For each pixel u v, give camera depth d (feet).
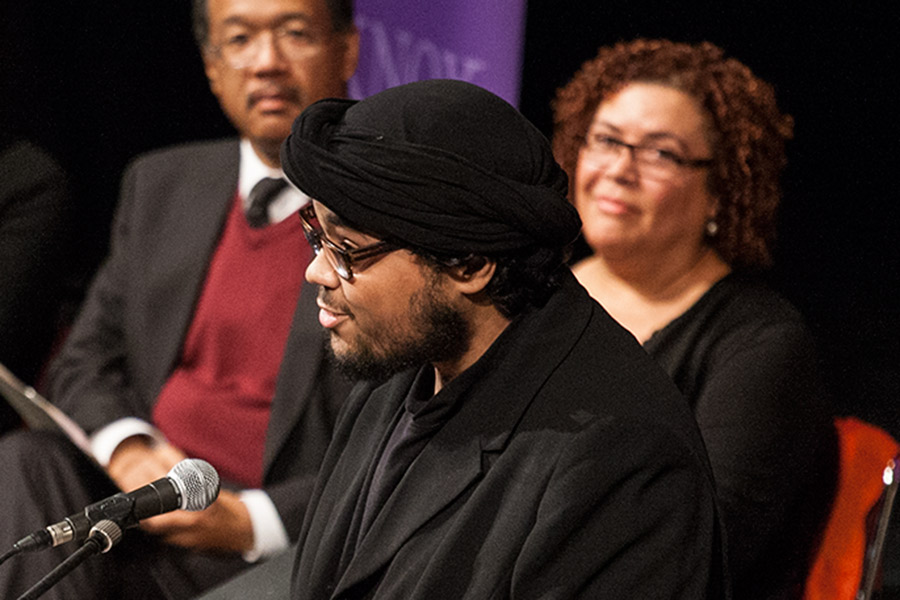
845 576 17.78
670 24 34.63
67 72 36.40
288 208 23.11
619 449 11.39
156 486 11.87
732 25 34.24
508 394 12.21
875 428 18.56
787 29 33.91
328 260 12.07
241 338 22.82
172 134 37.50
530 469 11.73
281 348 22.61
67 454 20.89
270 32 22.45
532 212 11.21
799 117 34.60
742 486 17.54
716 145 19.24
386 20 32.71
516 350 12.22
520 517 11.54
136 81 36.94
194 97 37.24
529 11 35.06
